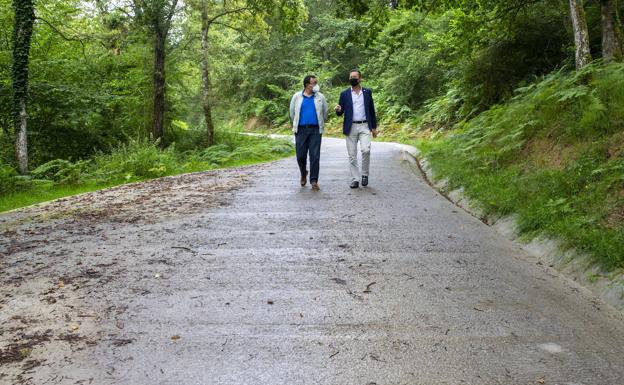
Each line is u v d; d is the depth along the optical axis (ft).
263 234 18.22
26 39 45.85
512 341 9.61
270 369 8.71
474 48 48.11
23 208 25.55
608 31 27.89
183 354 9.29
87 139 64.95
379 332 10.09
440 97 77.56
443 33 70.03
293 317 10.87
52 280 13.57
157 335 10.09
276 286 12.82
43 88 55.77
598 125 20.65
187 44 70.18
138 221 21.06
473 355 9.08
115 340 9.89
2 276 14.02
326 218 20.65
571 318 10.62
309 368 8.72
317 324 10.50
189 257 15.49
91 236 18.60
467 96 52.29
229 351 9.37
